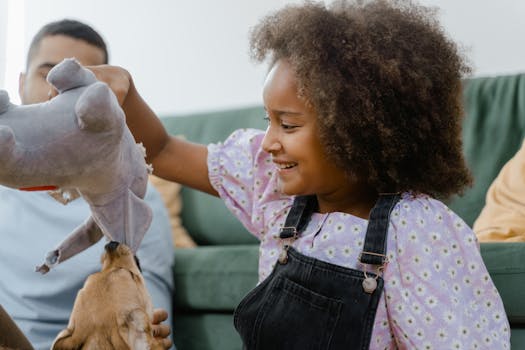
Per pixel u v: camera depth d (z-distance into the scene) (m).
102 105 0.62
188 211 2.27
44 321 1.43
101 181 0.69
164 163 1.08
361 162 0.92
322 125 0.90
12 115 0.64
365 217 0.98
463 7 2.35
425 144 0.94
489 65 2.31
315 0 1.05
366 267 0.91
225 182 1.09
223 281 1.65
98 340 0.66
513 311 1.26
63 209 1.51
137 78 2.98
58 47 1.42
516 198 1.62
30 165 0.63
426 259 0.90
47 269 0.77
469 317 0.89
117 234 0.74
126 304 0.68
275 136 0.94
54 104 0.65
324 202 1.00
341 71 0.91
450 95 0.96
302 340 0.91
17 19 3.03
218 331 1.66
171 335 1.59
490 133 1.90
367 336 0.88
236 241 2.21
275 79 0.93
